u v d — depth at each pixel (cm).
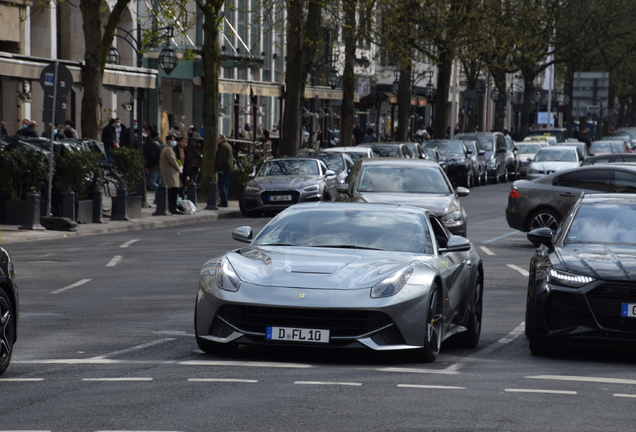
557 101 19200
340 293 1714
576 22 12306
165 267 3319
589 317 1852
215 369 1689
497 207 6475
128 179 5128
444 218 3619
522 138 13388
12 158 4553
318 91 9156
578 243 2088
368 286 1731
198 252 3756
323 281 1741
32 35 7231
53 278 3045
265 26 10944
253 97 8194
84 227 4588
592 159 5588
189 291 2788
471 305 2052
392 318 1716
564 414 1381
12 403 1410
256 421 1301
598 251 1989
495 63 10244
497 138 10125
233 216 5753
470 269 2072
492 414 1368
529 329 2034
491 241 4391
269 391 1501
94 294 2725
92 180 4878
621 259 1923
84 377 1614
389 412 1367
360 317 1712
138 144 6200
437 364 1797
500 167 9962
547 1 11206
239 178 6719
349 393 1495
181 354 1850
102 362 1759
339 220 2016
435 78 15850
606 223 2141
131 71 5819
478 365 1806
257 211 5750
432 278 1792
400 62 9094
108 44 5253
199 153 6494
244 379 1596
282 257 1834
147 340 2014
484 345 2091
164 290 2803
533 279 2012
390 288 1733
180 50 8544
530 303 1998
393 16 8675
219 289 1761
